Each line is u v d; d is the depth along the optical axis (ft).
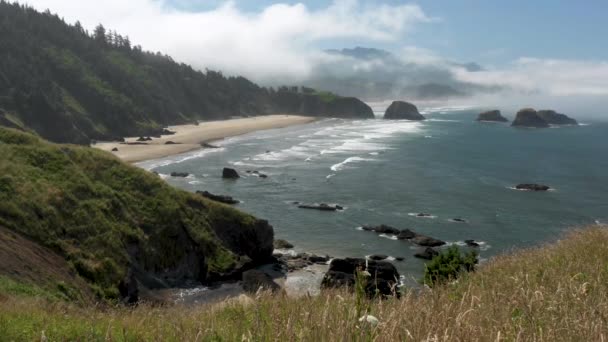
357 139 508.94
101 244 119.65
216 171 318.24
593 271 35.99
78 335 33.94
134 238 129.70
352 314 21.90
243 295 47.93
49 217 116.67
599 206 240.12
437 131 615.16
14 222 109.29
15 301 63.93
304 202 239.09
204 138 498.28
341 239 185.26
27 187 121.19
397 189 269.23
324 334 21.31
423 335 20.79
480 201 246.47
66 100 498.28
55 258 107.45
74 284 102.01
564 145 488.85
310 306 30.12
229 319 34.88
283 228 198.49
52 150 141.49
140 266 128.16
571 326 22.18
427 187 276.21
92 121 504.84
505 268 47.26
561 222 210.18
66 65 554.46
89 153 151.94
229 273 143.02
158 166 336.49
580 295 27.58
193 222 148.97
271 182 284.61
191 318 39.27
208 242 147.23
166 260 136.46
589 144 499.10
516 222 209.46
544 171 339.98
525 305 24.85
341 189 266.98
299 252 171.32
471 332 21.21
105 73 608.60
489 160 383.86
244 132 563.89
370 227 196.85
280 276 148.15
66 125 442.50
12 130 144.15
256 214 218.38
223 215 157.99
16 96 439.63
